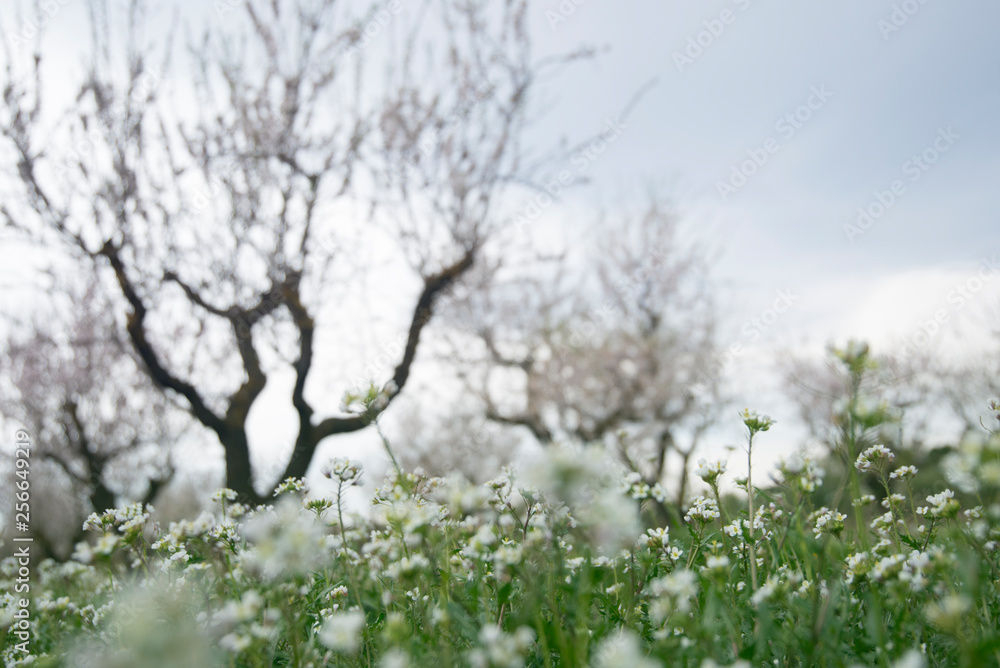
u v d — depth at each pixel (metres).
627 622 2.07
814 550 1.98
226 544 2.55
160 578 2.35
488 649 1.55
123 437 15.09
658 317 17.05
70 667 2.27
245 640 1.73
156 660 1.32
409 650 1.84
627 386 15.77
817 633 1.70
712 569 1.95
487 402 15.58
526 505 2.20
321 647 2.22
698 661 1.82
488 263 12.30
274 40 10.42
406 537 2.33
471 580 2.36
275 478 10.26
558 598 2.08
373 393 2.43
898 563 1.87
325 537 2.42
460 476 2.31
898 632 1.67
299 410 9.99
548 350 15.59
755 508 2.88
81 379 13.89
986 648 1.38
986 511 1.85
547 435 15.56
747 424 2.25
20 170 9.32
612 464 1.57
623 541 2.25
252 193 10.45
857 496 1.96
